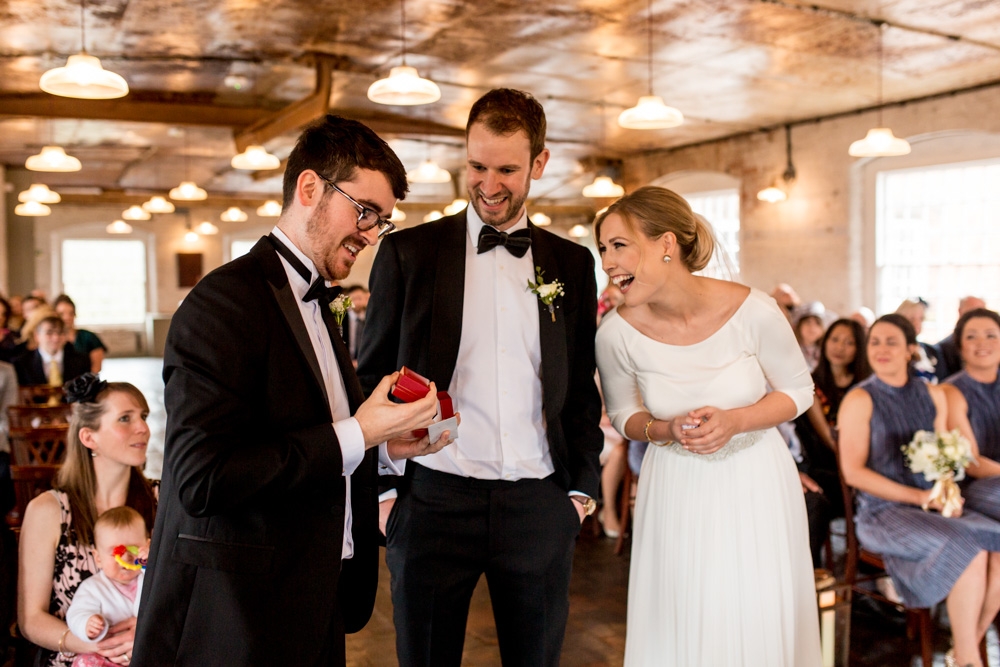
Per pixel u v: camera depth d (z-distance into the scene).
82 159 14.55
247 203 20.61
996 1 6.41
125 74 9.12
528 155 2.19
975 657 3.16
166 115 10.18
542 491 2.27
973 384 3.97
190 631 1.48
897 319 3.60
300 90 10.20
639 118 6.50
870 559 3.70
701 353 2.31
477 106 2.19
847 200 10.70
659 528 2.38
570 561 2.33
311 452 1.47
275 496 1.46
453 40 7.69
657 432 2.35
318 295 1.66
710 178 13.33
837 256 10.87
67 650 2.28
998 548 3.17
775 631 2.27
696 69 8.62
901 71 8.57
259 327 1.50
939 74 8.68
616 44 7.72
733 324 2.29
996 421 3.94
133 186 18.31
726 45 7.70
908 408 3.57
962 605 3.17
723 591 2.27
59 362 6.59
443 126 12.16
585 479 2.32
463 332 2.27
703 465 2.30
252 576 1.49
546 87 9.64
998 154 9.26
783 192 11.37
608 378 2.51
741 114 10.81
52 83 5.27
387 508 2.33
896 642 3.66
